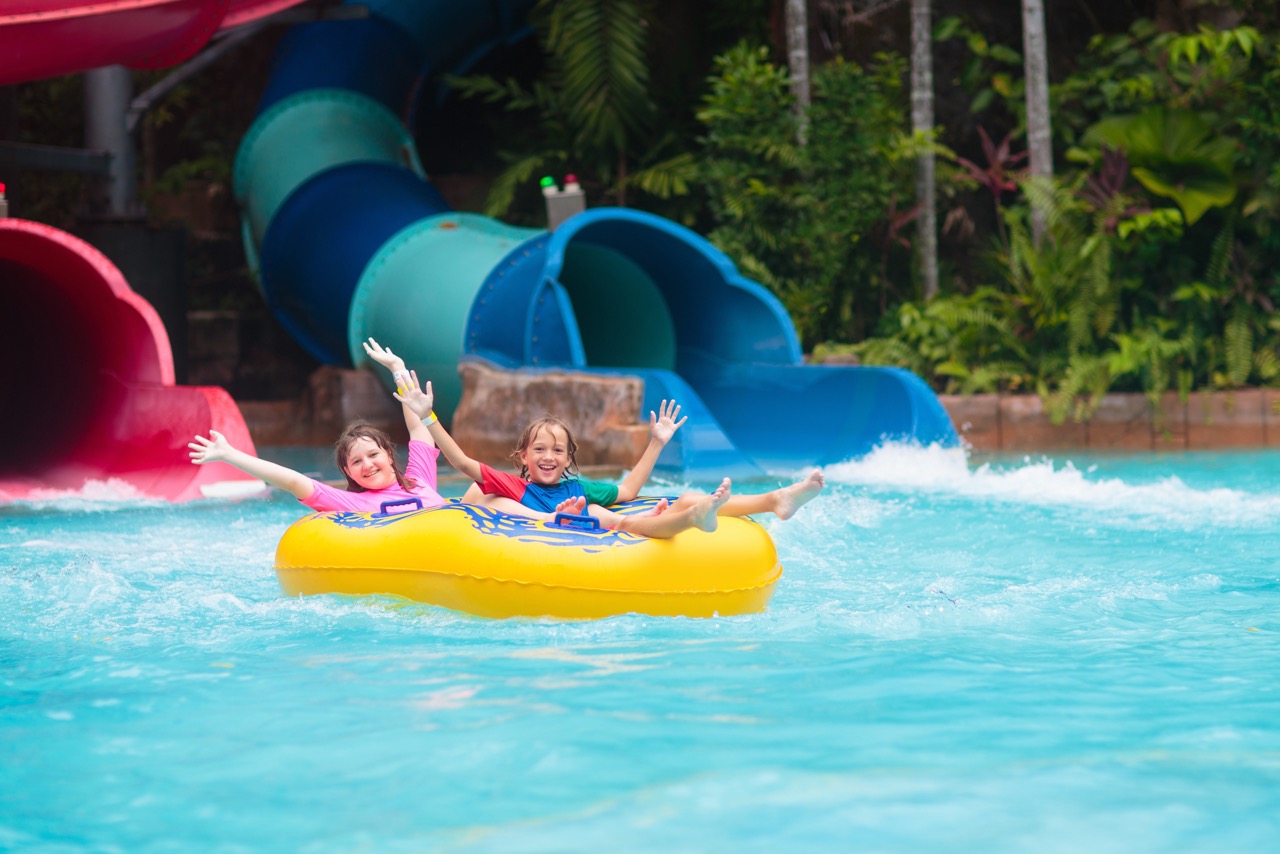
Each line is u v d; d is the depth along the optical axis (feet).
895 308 65.46
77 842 11.29
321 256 62.59
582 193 53.72
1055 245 60.80
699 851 10.73
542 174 71.67
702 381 57.36
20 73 43.42
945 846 10.78
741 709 15.24
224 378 69.05
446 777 12.77
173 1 43.78
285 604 22.27
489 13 70.95
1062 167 67.87
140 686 16.74
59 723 14.97
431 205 64.18
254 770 13.12
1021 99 67.77
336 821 11.63
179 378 60.70
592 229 55.16
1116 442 57.00
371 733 14.34
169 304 59.93
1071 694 15.93
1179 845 10.77
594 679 16.88
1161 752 13.38
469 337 52.37
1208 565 26.30
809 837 11.01
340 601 22.35
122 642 19.56
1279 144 60.70
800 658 18.11
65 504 38.11
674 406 24.30
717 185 63.72
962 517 33.78
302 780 12.78
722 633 19.92
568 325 49.39
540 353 49.44
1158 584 24.04
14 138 60.75
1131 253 61.16
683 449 45.32
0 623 20.95
